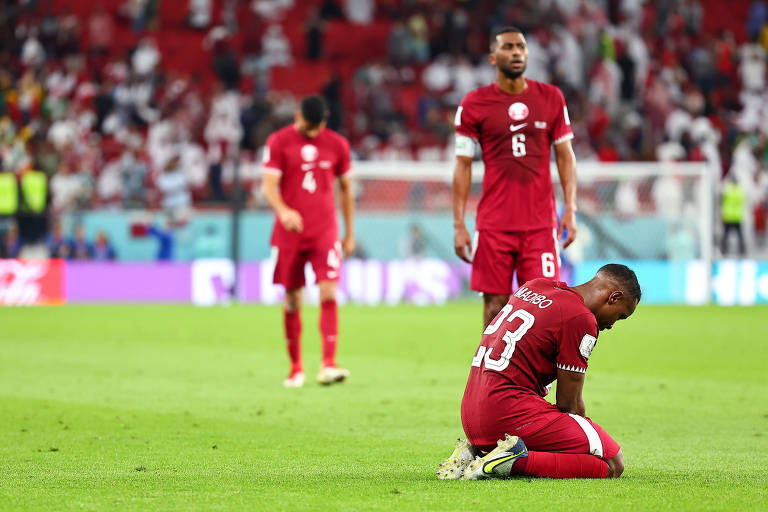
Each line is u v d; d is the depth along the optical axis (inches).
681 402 1112.8
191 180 3154.5
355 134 3472.0
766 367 1444.4
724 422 979.3
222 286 2760.8
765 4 4215.1
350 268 2780.5
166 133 3230.8
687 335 1902.1
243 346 1722.4
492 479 668.7
